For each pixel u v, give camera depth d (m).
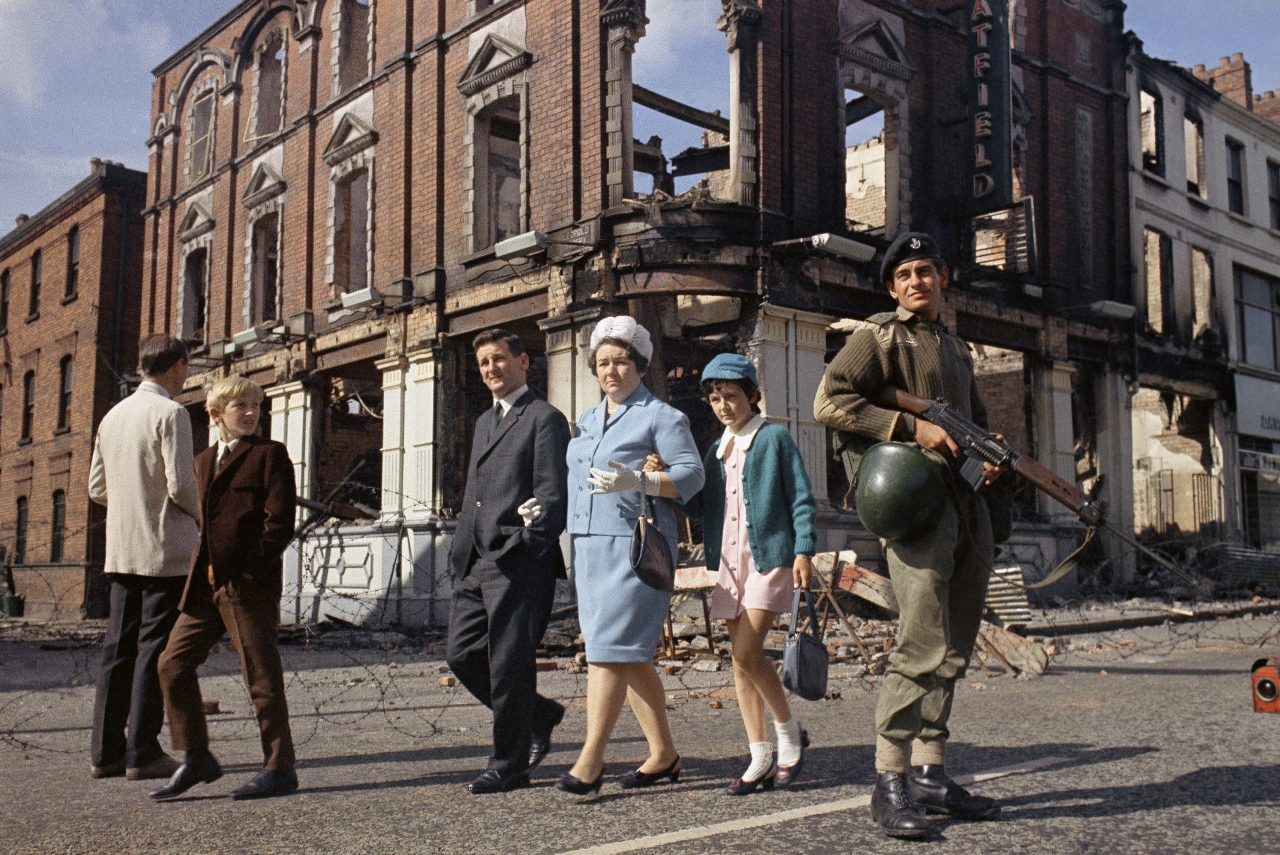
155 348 4.35
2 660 11.30
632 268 13.87
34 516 27.81
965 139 16.97
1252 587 19.55
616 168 14.12
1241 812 3.21
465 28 16.48
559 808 3.45
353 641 13.39
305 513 18.50
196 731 3.86
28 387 29.44
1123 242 20.16
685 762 4.31
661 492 3.61
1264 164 25.05
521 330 16.20
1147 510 23.94
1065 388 18.39
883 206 22.39
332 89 19.33
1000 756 4.27
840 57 15.31
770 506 3.73
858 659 9.08
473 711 6.48
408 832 3.15
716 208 13.80
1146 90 21.41
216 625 3.92
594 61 14.45
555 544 3.90
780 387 13.85
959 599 3.21
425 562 15.77
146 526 4.16
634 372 3.91
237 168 21.94
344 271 19.05
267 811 3.51
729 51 14.23
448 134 16.77
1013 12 18.61
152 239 24.86
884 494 3.00
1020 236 17.64
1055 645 10.13
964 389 3.31
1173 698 6.20
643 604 3.64
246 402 4.01
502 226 20.61
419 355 16.62
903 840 2.92
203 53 23.47
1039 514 17.95
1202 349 22.16
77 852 2.99
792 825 3.11
